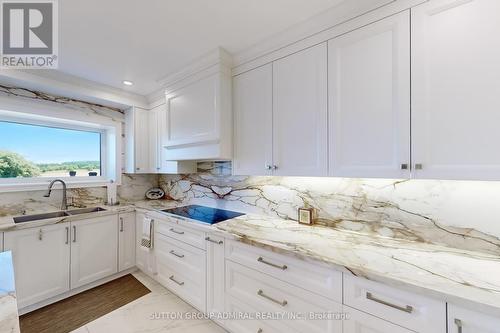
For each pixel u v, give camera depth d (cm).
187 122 216
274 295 138
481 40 96
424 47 108
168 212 231
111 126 289
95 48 175
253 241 143
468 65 98
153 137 289
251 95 180
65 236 214
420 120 109
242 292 156
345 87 132
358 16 127
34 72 206
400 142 114
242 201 230
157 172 283
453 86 102
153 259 240
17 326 61
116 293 225
